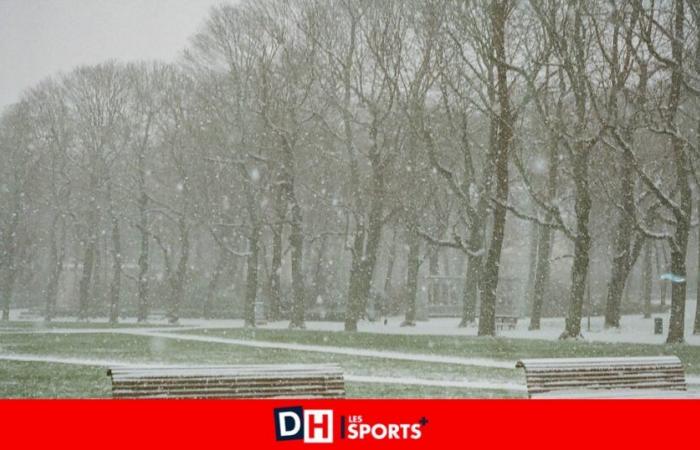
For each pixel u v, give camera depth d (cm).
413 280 4950
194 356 2733
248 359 2630
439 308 6128
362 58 4491
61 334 4088
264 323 5478
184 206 5916
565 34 3406
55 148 6581
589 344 3278
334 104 4566
